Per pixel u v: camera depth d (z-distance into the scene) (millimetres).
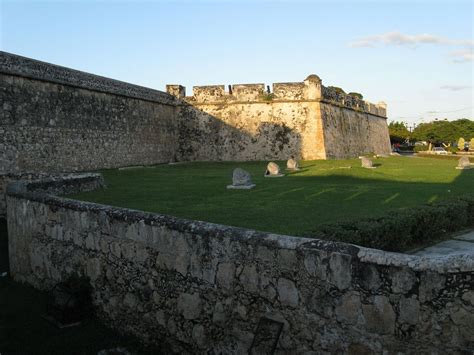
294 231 6457
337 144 26500
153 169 19375
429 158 31891
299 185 12656
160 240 4945
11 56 13938
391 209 8766
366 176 15281
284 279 3807
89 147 18047
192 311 4590
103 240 5777
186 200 9781
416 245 7918
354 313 3355
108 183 13453
